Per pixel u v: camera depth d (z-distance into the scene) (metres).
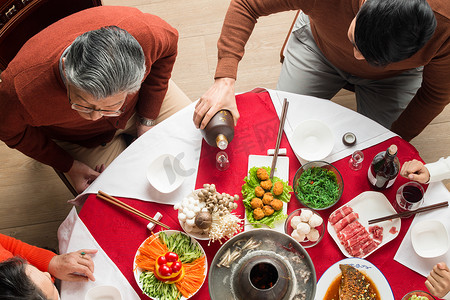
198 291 1.42
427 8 1.08
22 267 1.16
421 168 1.47
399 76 1.98
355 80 2.06
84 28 1.46
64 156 1.85
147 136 1.63
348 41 1.64
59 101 1.45
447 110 2.56
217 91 1.66
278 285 1.05
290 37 2.21
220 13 2.87
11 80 1.40
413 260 1.42
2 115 1.49
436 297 1.36
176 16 2.88
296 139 1.60
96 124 1.77
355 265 1.39
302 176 1.53
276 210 1.47
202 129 1.55
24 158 2.57
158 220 1.52
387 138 1.59
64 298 1.44
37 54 1.40
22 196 2.51
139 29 1.50
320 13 1.57
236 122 1.64
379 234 1.44
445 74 1.55
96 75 1.16
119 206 1.52
